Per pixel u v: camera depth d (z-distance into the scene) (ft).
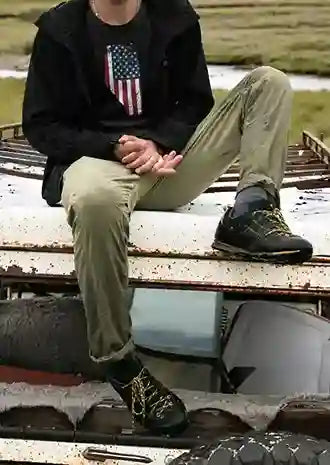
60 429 5.32
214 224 5.08
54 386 5.59
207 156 5.57
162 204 5.71
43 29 5.33
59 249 5.04
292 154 9.46
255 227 4.80
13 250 5.08
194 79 5.63
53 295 7.25
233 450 4.13
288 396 5.43
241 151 5.20
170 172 5.24
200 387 5.96
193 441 5.11
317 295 4.97
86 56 5.38
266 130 5.15
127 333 4.81
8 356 5.93
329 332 6.35
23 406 5.39
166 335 6.83
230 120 5.51
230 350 6.45
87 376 5.78
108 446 5.20
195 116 5.64
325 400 5.34
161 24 5.47
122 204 4.63
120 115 5.57
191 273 4.99
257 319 6.71
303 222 5.38
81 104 5.45
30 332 5.98
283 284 4.92
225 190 7.02
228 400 5.38
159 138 5.47
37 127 5.40
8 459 5.31
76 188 4.64
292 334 6.35
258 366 6.04
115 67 5.45
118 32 5.44
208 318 7.23
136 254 5.00
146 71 5.50
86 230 4.54
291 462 4.02
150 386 5.00
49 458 5.27
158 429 5.01
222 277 4.98
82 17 5.39
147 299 7.64
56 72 5.34
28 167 8.36
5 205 6.03
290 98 5.22
